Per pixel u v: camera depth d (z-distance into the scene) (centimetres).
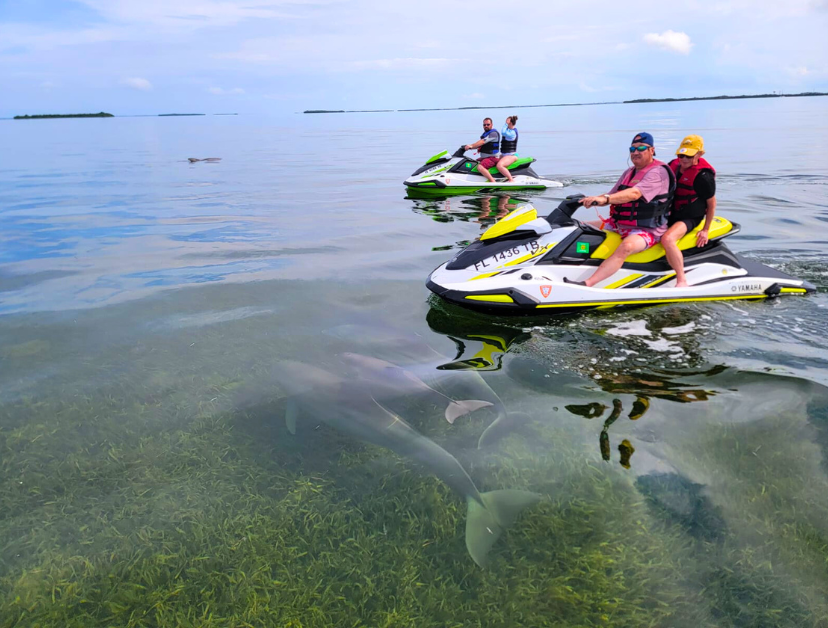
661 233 602
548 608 242
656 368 443
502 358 471
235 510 304
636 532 278
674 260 594
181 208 1195
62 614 248
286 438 365
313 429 373
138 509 306
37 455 352
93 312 586
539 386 420
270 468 337
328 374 425
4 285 675
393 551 275
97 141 3825
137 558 275
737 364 444
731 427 356
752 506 290
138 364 469
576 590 250
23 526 296
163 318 568
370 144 3108
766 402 383
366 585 257
